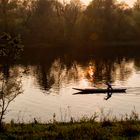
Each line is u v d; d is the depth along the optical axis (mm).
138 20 139375
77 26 133500
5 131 22594
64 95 50250
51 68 78188
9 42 24156
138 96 49250
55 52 110875
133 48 118688
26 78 63656
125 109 41094
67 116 37594
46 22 132250
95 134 20688
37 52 111250
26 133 22141
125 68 76938
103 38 134625
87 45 131625
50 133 21562
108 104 44500
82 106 43312
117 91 52250
